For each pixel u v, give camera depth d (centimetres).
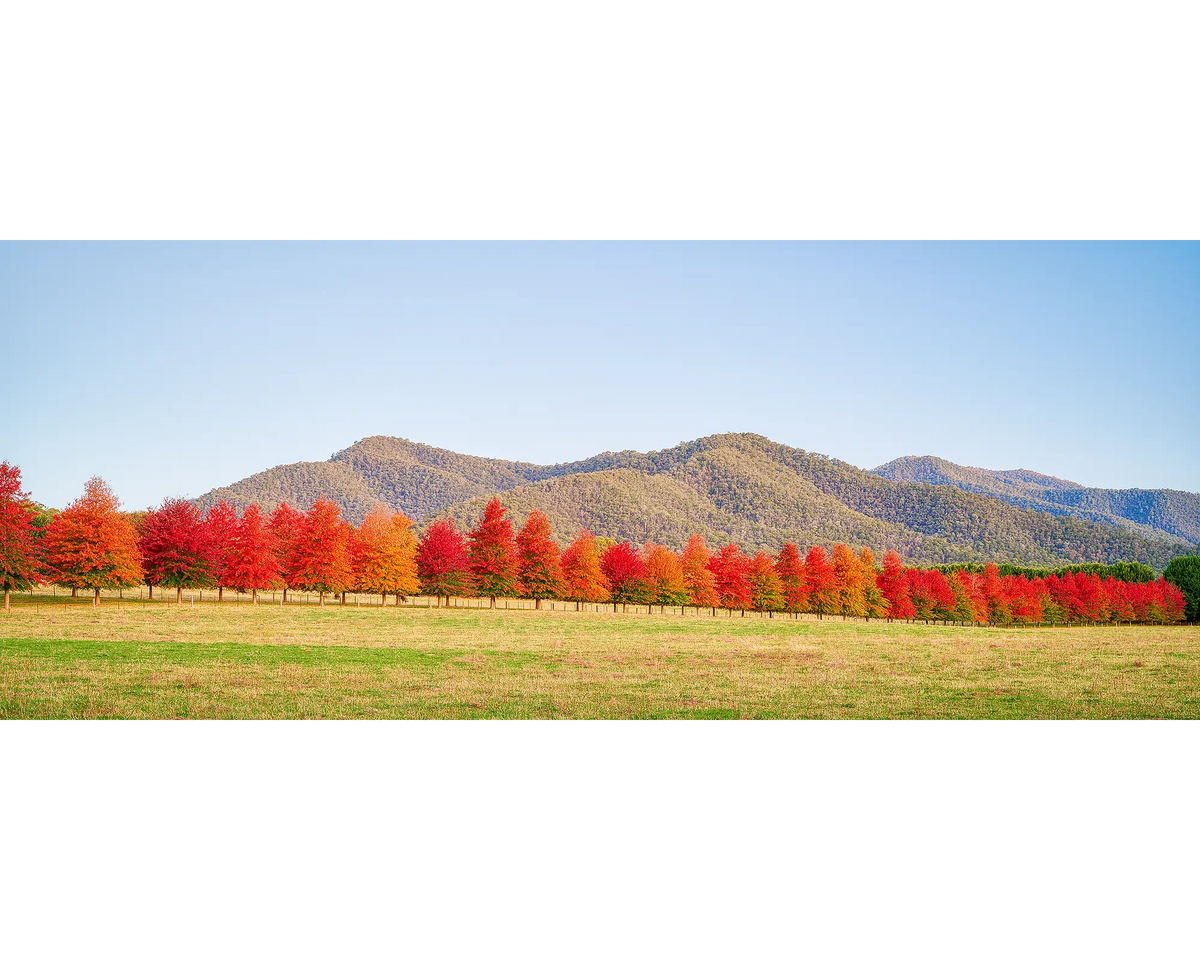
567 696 1066
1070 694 1138
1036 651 1864
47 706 955
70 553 2866
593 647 1872
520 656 1617
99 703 981
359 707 967
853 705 1020
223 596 3716
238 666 1374
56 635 1922
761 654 1727
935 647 1972
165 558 3297
